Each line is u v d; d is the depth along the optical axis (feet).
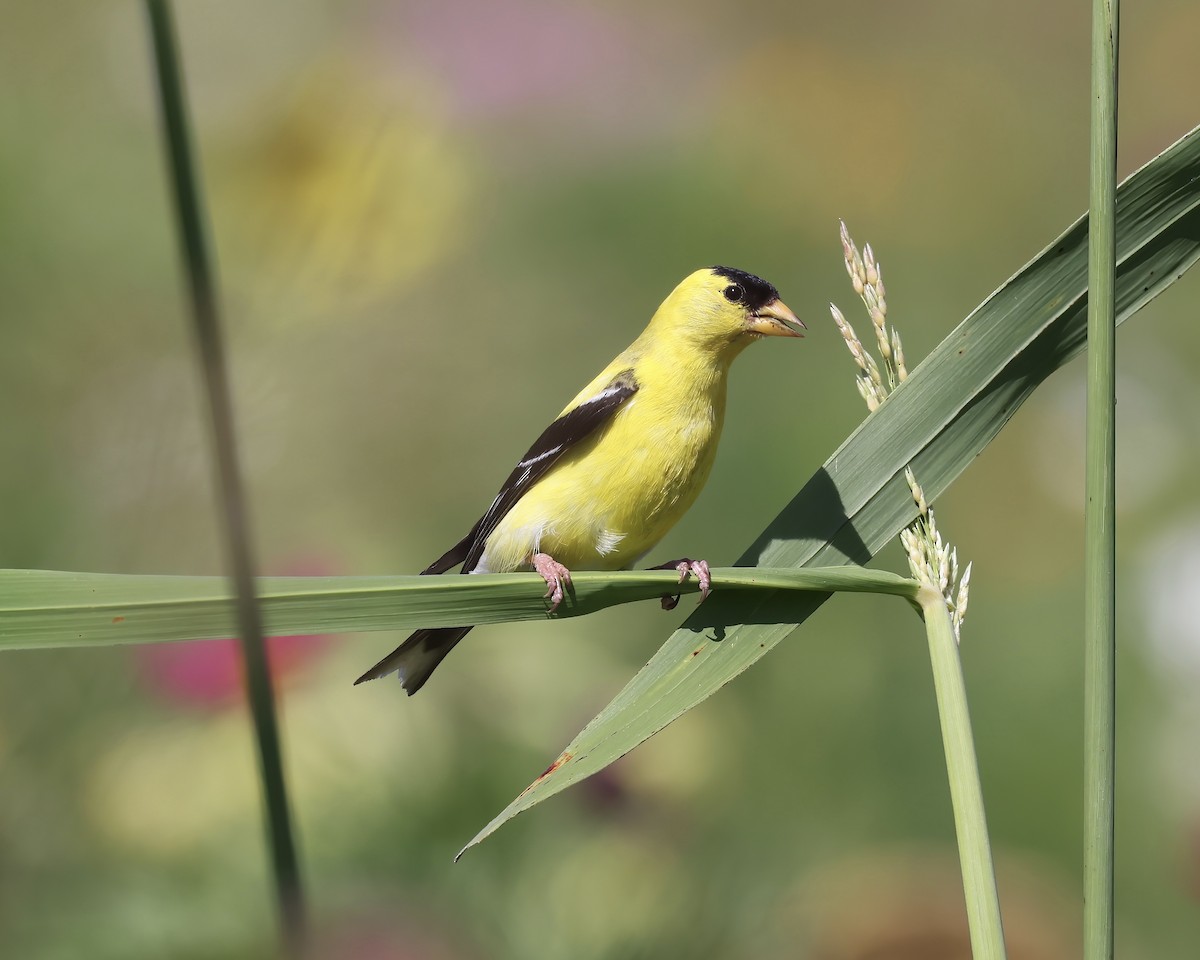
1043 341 15.57
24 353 26.04
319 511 30.19
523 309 39.88
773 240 46.11
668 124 47.26
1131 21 52.49
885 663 33.58
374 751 25.67
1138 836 30.66
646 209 45.06
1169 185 14.79
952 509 39.65
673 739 27.96
